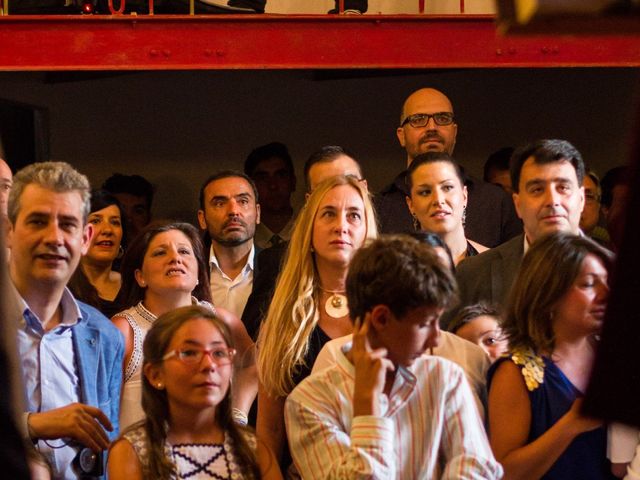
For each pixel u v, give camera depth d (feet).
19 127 63.00
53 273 27.20
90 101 64.69
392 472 21.95
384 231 43.80
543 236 25.88
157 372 25.48
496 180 53.88
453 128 47.24
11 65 51.06
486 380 26.27
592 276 24.93
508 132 64.75
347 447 23.27
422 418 23.15
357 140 65.31
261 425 28.84
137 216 53.06
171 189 65.10
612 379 7.47
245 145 65.36
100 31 51.19
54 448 26.99
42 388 27.32
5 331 7.60
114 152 64.95
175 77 65.10
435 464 23.22
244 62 51.49
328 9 63.67
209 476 25.04
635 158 7.22
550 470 24.64
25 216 27.20
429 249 22.48
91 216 42.11
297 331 28.66
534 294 25.18
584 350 25.44
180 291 33.47
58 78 63.87
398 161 65.21
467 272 34.06
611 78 64.13
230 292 41.98
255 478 25.39
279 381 28.50
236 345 34.27
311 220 29.81
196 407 25.14
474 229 44.52
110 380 29.19
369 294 22.08
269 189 52.80
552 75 64.44
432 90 47.44
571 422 23.68
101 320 29.27
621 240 7.39
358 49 51.62
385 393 23.06
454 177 37.68
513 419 24.73
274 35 51.57
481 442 23.41
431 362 23.72
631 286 7.39
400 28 51.67
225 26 51.44
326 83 65.36
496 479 23.22
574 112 64.44
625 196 7.38
